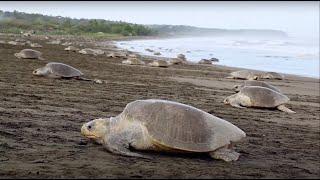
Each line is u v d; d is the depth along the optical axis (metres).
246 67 38.12
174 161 7.13
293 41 108.75
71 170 6.26
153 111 7.57
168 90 18.47
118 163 6.80
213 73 29.84
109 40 98.12
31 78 18.42
